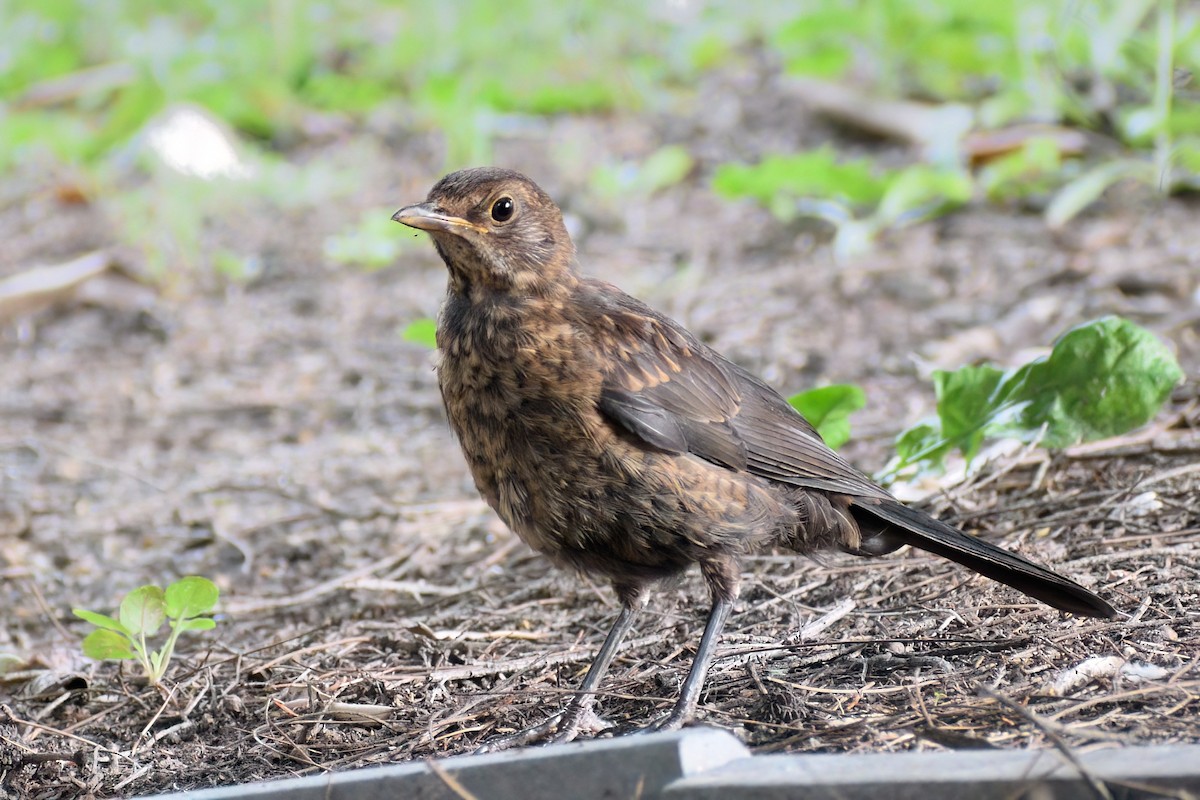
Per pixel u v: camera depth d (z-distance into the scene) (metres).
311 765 6.63
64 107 21.23
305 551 10.28
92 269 15.88
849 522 7.57
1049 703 5.90
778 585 8.25
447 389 7.22
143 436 12.79
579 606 8.51
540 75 20.23
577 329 7.00
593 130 19.20
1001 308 12.74
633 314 7.28
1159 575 7.32
